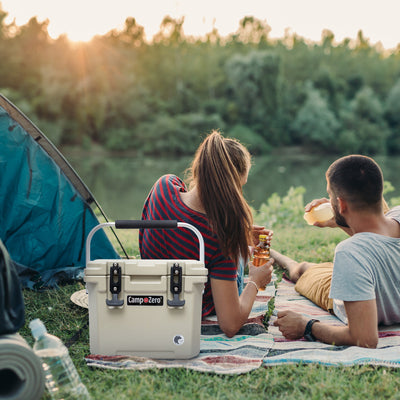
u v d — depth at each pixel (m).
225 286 2.44
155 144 57.81
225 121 64.88
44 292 3.36
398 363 2.20
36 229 3.62
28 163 3.57
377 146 62.81
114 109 59.56
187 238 2.48
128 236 5.98
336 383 2.04
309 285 3.24
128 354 2.27
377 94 75.69
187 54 74.44
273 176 34.25
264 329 2.70
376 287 2.45
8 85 57.47
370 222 2.50
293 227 6.86
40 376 1.78
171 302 2.23
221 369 2.18
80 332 2.63
